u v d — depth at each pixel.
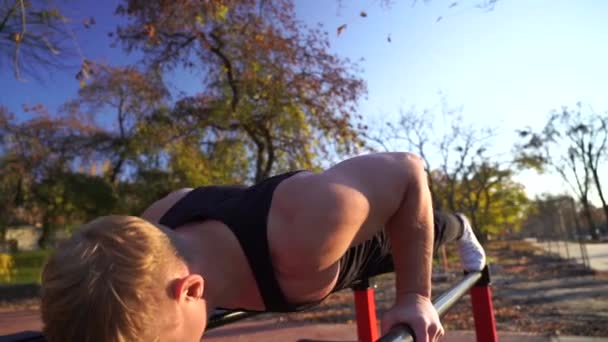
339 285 1.59
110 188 14.85
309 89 12.59
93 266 0.73
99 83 13.91
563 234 16.77
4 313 9.07
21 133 15.11
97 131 15.16
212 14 7.68
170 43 11.63
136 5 9.09
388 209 1.24
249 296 1.18
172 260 0.82
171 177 14.45
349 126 12.90
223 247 1.10
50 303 0.73
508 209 32.59
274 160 13.59
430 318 1.17
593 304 7.71
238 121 12.73
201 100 13.48
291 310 1.27
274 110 12.62
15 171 14.95
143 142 13.84
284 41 11.80
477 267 2.46
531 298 8.67
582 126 32.91
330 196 1.12
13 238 18.58
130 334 0.71
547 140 28.89
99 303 0.70
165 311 0.77
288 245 1.10
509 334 5.55
